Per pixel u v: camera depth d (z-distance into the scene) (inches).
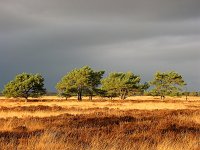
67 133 527.2
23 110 1232.8
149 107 1697.8
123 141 464.8
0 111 1183.6
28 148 397.1
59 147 402.0
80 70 3659.0
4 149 396.2
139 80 3944.4
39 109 1274.6
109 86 3919.8
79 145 425.4
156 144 454.0
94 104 2098.9
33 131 565.0
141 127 627.8
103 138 492.4
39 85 3294.8
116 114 1029.2
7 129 621.9
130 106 1790.1
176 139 495.5
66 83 3612.2
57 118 818.8
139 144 441.7
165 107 1726.1
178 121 730.8
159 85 3848.4
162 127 622.5
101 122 749.3
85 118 817.5
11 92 3248.0
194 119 815.1
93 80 3688.5
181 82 3784.5
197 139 486.6
